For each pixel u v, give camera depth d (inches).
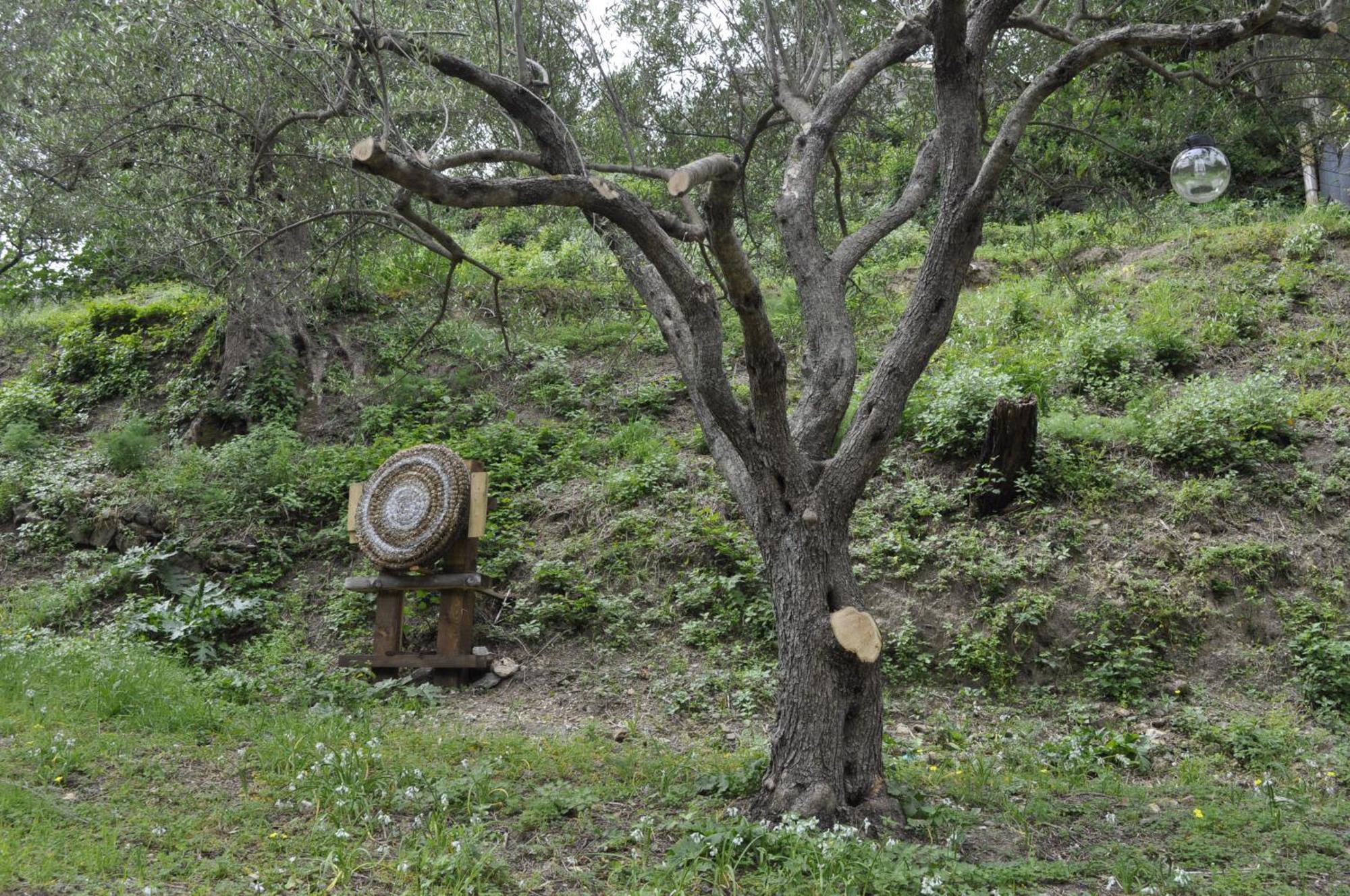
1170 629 330.6
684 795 233.0
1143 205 402.0
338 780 228.7
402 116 296.5
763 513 230.5
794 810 209.8
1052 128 363.9
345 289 520.1
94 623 392.5
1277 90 339.3
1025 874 190.9
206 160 309.6
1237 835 219.5
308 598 401.1
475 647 354.3
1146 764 277.0
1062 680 326.3
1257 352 457.1
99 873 181.0
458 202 192.7
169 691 301.1
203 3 274.7
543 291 569.9
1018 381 427.8
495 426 467.8
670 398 488.1
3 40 406.0
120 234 357.4
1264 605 335.9
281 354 518.9
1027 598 339.0
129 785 226.5
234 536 426.3
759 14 328.8
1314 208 545.0
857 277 458.9
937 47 236.5
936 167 281.9
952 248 236.1
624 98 338.6
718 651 342.3
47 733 255.3
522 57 259.4
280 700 320.8
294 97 297.4
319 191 313.7
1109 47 234.5
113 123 303.3
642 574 378.6
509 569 391.9
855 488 229.1
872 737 219.8
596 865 193.8
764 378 215.5
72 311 645.3
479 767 240.1
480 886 178.2
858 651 211.6
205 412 506.3
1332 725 299.0
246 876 183.2
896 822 212.8
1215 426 390.3
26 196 348.2
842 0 344.2
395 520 357.7
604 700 327.6
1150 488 376.2
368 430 487.5
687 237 241.8
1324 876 198.2
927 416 407.5
